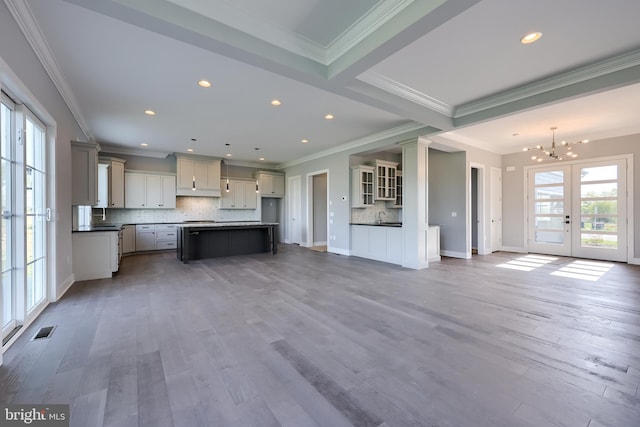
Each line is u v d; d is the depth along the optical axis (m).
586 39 2.70
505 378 1.92
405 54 2.96
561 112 4.66
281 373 1.97
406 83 3.61
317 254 7.17
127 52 2.88
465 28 2.52
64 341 2.43
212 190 8.20
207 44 2.40
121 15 2.03
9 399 1.68
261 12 2.42
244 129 5.54
